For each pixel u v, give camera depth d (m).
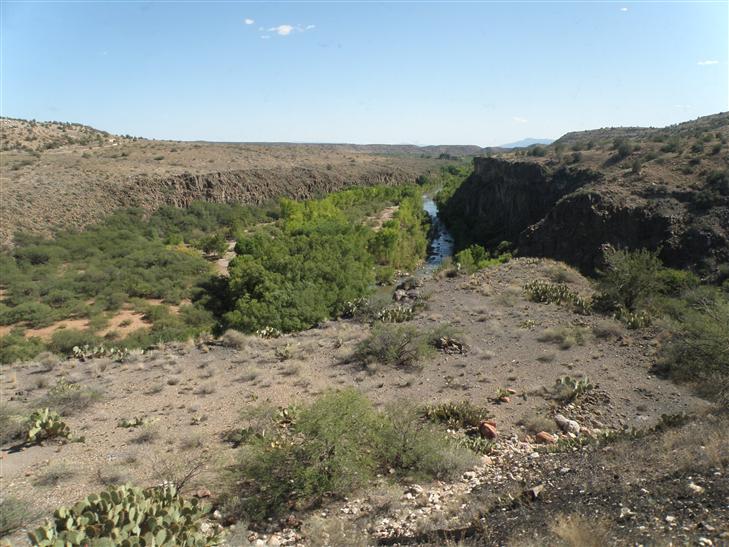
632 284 20.77
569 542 5.16
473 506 7.26
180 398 13.55
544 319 19.64
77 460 9.81
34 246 51.09
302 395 13.50
